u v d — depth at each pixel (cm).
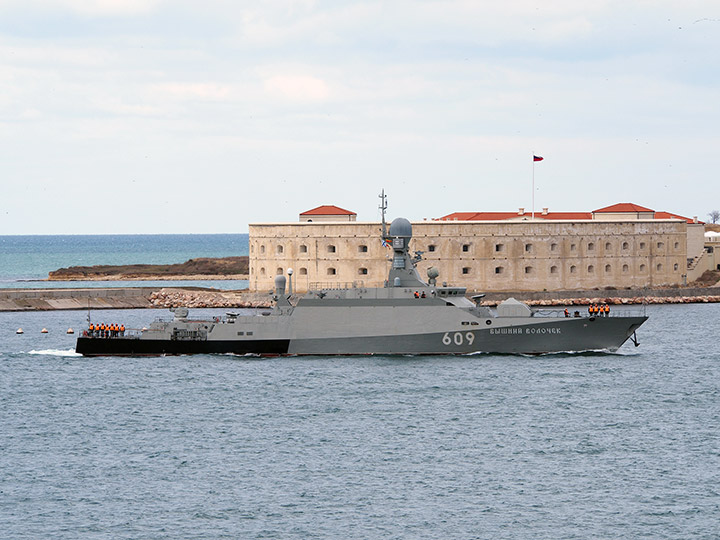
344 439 16112
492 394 19312
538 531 12212
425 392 19450
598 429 16788
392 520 12544
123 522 12544
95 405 18962
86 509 13000
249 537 12056
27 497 13462
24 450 15750
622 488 13688
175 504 13150
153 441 16200
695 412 18150
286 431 16662
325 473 14338
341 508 12950
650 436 16350
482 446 15688
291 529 12288
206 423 17338
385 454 15250
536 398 19050
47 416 18138
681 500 13212
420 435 16350
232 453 15400
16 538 12056
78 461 15088
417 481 13988
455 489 13650
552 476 14200
